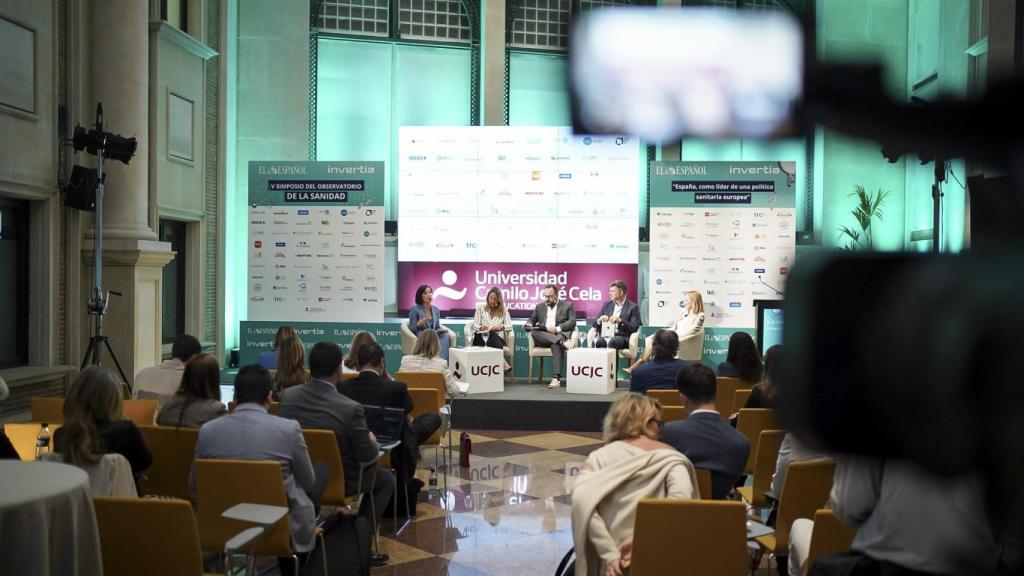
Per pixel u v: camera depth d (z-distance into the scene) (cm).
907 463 33
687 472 304
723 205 1141
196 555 280
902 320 33
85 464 331
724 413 686
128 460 363
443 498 633
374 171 1173
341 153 1437
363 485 491
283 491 356
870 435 34
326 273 1177
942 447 33
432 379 725
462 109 1477
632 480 300
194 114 1193
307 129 1375
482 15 1448
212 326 1275
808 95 31
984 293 32
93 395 355
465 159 1212
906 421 33
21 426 465
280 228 1178
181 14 1170
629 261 1200
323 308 1175
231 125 1321
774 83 31
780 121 31
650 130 33
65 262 904
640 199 1462
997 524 34
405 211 1218
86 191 870
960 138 30
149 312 974
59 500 226
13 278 859
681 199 1148
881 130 30
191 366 462
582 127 33
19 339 868
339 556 381
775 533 365
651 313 1153
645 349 1014
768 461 441
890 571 168
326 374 472
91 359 930
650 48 33
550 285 1135
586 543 298
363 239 1174
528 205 1209
